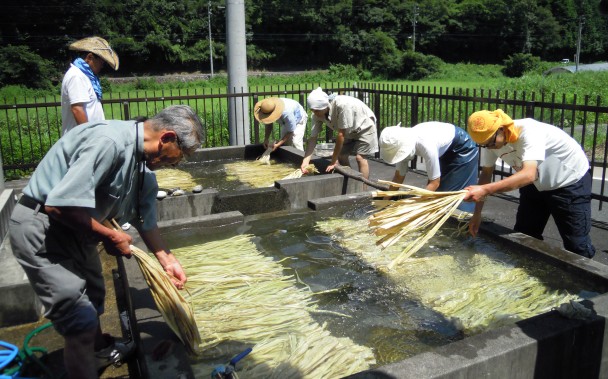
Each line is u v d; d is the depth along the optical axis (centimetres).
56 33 5647
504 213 620
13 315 361
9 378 290
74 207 235
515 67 7288
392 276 405
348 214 561
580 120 1559
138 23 6066
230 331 332
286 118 807
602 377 310
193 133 266
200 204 572
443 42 8125
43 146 1021
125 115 882
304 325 336
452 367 255
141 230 312
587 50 8388
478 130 375
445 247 458
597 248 513
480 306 353
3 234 451
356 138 712
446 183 520
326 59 7344
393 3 7769
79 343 257
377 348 309
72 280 253
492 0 7931
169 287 301
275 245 476
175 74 6306
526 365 277
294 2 6988
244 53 987
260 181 709
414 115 895
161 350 295
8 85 4644
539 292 371
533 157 370
